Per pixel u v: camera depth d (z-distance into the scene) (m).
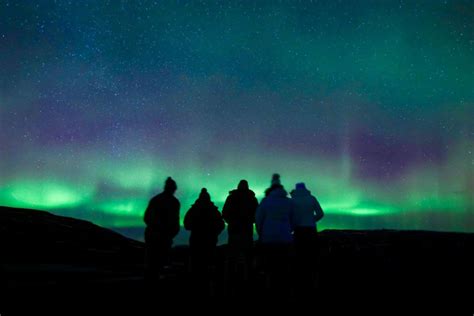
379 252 7.82
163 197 5.81
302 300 4.99
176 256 9.39
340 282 6.04
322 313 4.33
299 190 5.80
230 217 6.20
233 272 6.01
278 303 4.84
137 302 4.65
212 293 5.43
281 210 5.15
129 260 8.11
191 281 6.02
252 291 5.55
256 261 6.33
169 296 5.16
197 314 4.30
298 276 5.47
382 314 4.26
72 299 4.33
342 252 7.89
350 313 4.31
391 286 5.77
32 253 7.28
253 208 6.24
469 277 6.23
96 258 7.79
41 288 4.50
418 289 5.57
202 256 6.09
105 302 4.43
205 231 6.14
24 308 3.74
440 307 4.56
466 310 4.42
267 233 5.06
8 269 5.48
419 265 7.04
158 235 5.60
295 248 5.56
